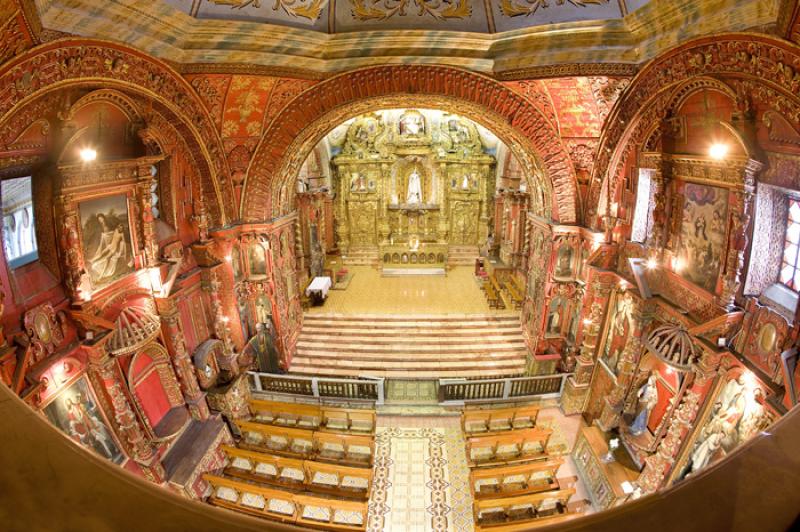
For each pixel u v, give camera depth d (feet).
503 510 42.96
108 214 37.93
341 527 40.47
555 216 56.95
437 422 56.24
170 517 3.77
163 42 37.83
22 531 3.35
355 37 44.01
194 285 51.19
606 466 43.91
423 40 44.42
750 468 4.14
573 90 46.57
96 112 35.73
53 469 3.98
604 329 52.95
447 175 106.22
